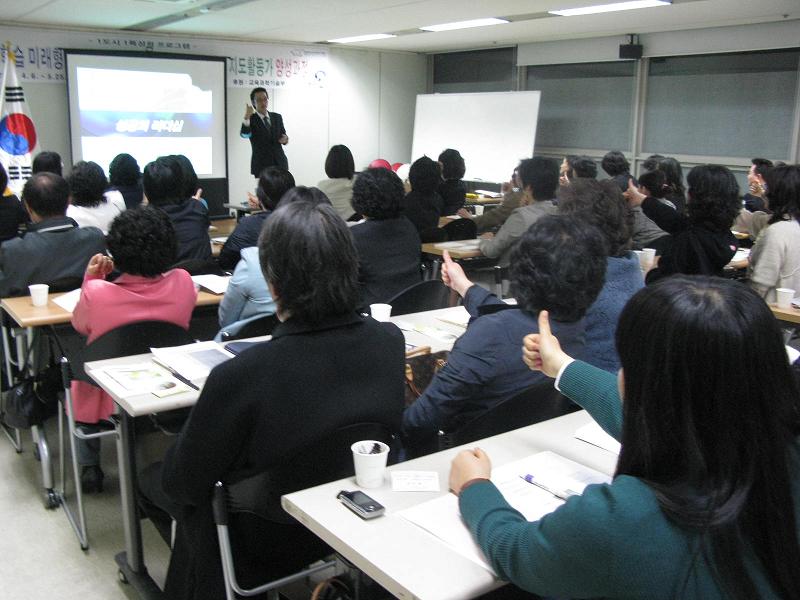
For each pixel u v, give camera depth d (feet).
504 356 5.98
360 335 5.25
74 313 8.16
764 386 2.80
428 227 16.57
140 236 7.97
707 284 2.96
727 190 11.32
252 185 30.68
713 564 2.78
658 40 25.09
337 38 29.14
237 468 5.11
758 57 22.74
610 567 2.90
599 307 7.45
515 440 5.44
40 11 22.22
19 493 9.66
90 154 26.50
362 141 33.40
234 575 5.33
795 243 11.11
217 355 7.24
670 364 2.86
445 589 3.58
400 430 5.78
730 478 2.81
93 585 7.81
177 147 28.25
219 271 12.31
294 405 4.93
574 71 28.43
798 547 2.79
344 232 5.08
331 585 4.56
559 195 8.45
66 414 8.78
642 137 26.37
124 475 7.30
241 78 29.50
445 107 31.17
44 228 10.18
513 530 3.60
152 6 21.34
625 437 3.09
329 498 4.50
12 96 20.44
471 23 24.29
